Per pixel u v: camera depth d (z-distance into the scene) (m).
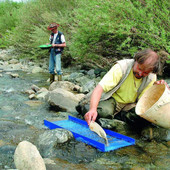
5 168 1.95
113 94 3.01
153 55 2.38
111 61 6.56
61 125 2.97
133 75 2.74
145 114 2.54
